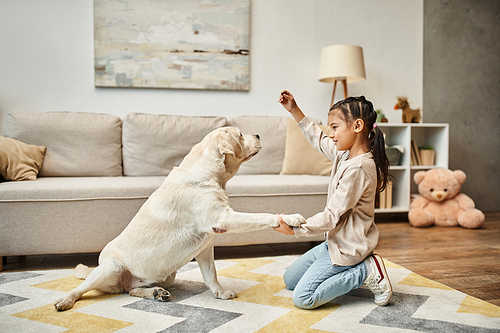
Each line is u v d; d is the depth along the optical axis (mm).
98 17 3105
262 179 2510
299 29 3600
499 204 4176
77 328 1281
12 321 1340
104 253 1597
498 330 1273
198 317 1381
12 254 2016
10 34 2992
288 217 1415
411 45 3916
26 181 2250
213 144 1537
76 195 2082
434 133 3736
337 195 1465
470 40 4121
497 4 4191
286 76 3578
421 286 1748
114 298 1583
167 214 1502
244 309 1466
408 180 3441
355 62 3242
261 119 3176
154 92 3275
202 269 1619
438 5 3994
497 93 4184
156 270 1549
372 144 1534
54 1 3061
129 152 2861
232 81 3396
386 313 1428
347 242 1488
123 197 2146
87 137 2764
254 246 2684
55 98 3092
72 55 3113
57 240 2068
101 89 3178
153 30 3213
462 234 2951
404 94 3902
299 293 1469
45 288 1723
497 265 2123
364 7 3773
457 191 3293
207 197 1473
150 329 1274
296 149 2943
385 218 3705
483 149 4168
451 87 4059
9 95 3004
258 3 3482
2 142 2369
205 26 3316
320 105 3678
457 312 1436
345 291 1482
